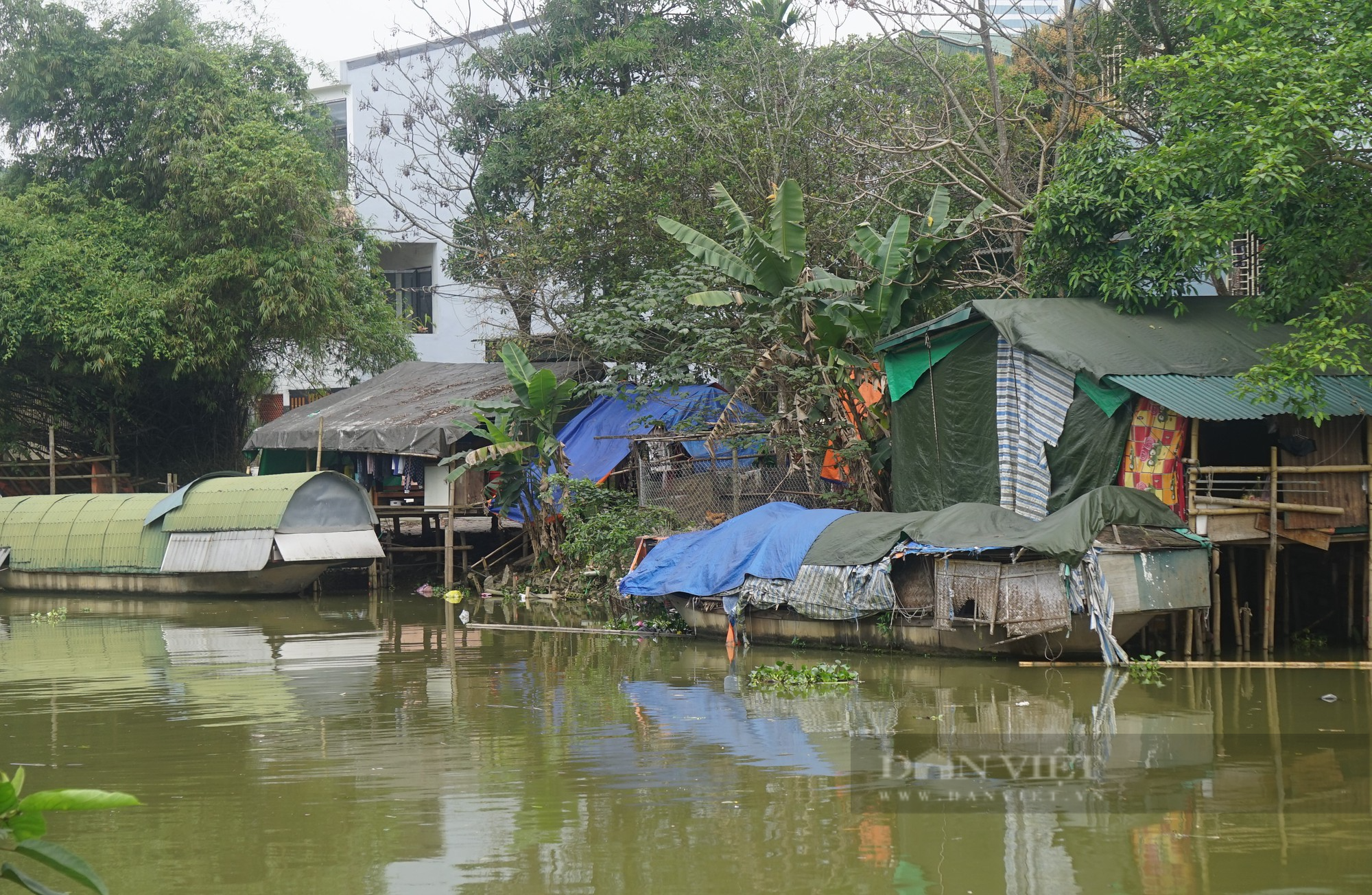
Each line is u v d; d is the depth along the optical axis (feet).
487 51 94.79
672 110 76.54
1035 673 43.37
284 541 70.74
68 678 46.42
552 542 71.67
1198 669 43.78
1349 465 47.78
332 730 36.70
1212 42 44.27
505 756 33.09
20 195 90.68
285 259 86.48
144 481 97.30
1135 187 51.62
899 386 56.59
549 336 83.10
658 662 48.55
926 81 79.25
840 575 48.01
